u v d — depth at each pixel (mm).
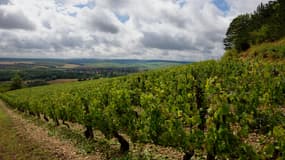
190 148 8539
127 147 12438
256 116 10367
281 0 57812
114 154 12281
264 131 9992
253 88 14578
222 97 9617
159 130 9969
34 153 14156
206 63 31781
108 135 13422
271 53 36781
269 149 6336
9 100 59000
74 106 18656
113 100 12812
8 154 14461
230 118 7578
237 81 17203
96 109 14344
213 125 7395
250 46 53781
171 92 15117
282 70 21547
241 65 25953
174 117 9664
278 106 14133
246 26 67375
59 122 26250
